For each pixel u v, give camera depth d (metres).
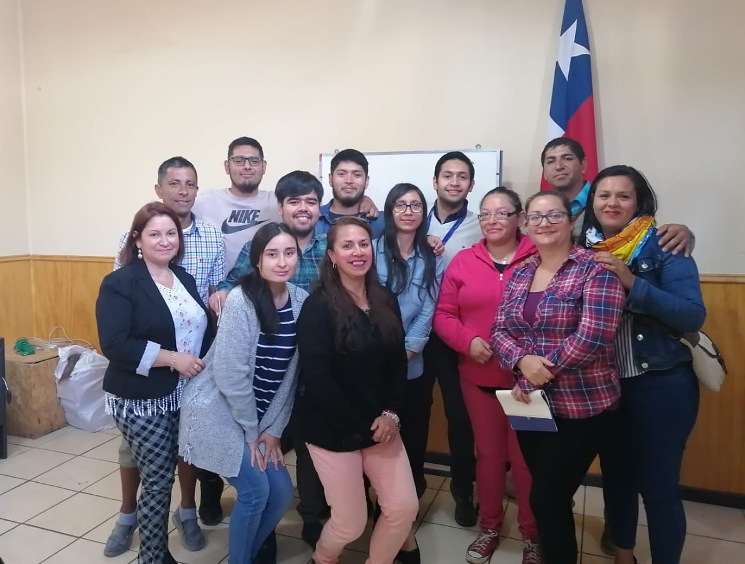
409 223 2.21
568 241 1.82
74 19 3.77
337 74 3.21
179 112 3.58
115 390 1.92
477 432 2.21
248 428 1.87
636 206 1.86
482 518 2.28
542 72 2.85
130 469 2.26
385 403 1.92
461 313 2.22
